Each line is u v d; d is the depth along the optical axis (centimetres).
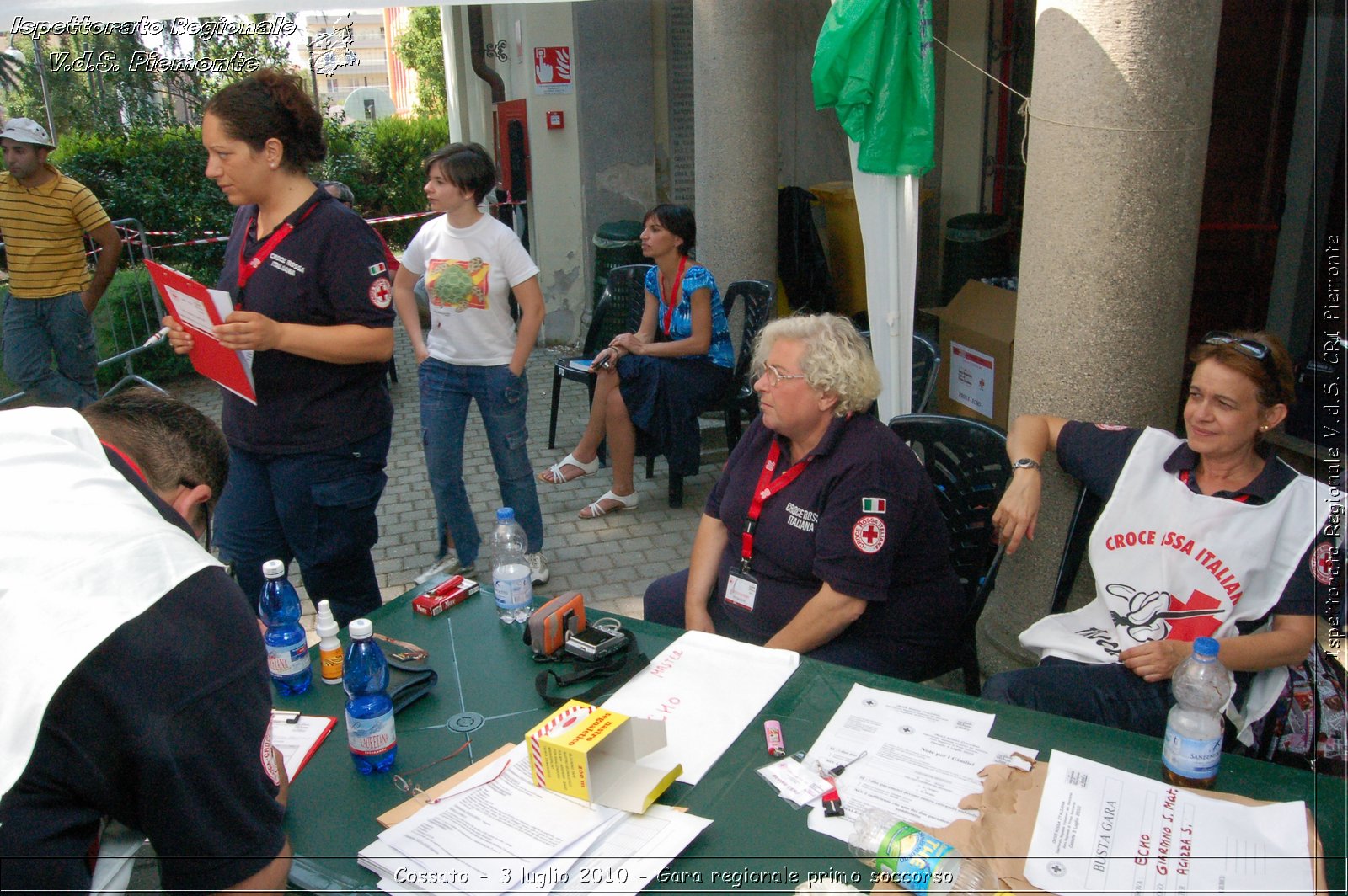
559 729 171
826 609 237
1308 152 488
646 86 749
